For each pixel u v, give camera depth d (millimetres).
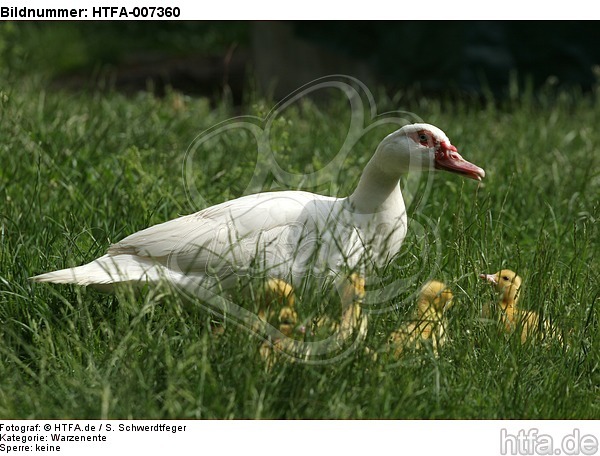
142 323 6793
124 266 7406
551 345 7270
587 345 7398
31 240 8570
